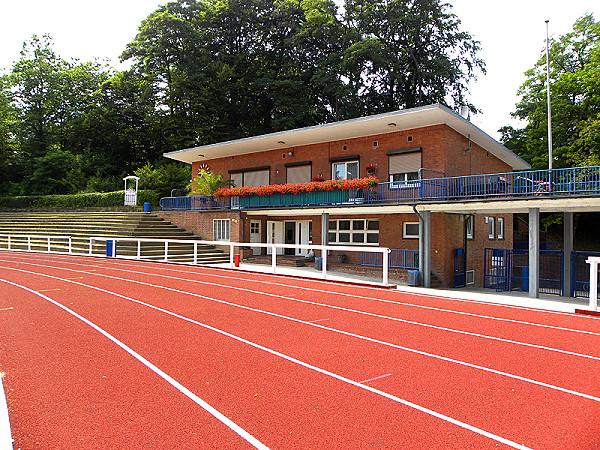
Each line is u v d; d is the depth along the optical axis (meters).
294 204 22.06
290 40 37.97
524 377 6.05
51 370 5.95
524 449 4.00
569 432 4.37
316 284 15.66
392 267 19.20
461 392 5.44
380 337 8.12
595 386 5.73
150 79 42.34
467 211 18.03
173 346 7.23
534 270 14.72
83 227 28.44
